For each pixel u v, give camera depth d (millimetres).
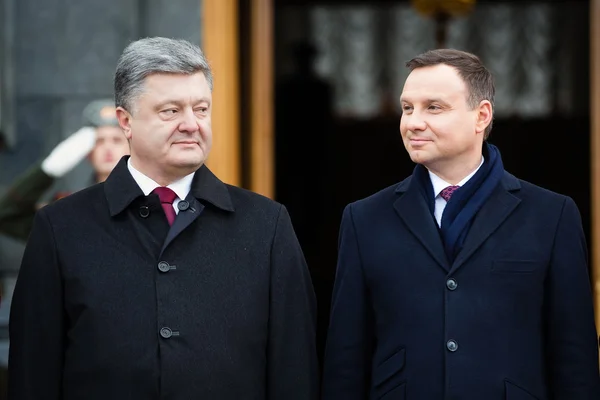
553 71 19891
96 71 13398
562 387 8469
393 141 20297
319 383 8672
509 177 8773
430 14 18375
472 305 8367
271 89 14617
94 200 8461
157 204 8383
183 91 8094
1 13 13312
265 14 14547
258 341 8281
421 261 8516
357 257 8758
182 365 8031
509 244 8492
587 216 19750
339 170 20438
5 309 12609
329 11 20297
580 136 19828
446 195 8695
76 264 8180
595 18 14055
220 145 13617
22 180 11789
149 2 13406
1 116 13320
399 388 8414
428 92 8391
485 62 20000
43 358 8148
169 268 8211
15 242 13297
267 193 14562
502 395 8266
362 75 20297
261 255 8414
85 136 11898
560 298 8484
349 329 8719
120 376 7996
